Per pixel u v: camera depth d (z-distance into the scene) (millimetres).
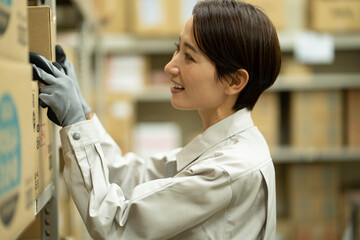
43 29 852
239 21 914
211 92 950
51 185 934
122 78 3016
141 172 1164
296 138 3062
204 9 925
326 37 3033
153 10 2893
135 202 837
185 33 946
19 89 566
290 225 3104
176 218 836
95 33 2688
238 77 949
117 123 2830
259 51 940
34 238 1237
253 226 921
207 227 891
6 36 528
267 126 3021
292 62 3055
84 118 899
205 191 838
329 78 3037
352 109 3088
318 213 3105
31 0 1119
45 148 858
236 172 863
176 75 969
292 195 3100
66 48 1151
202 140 1002
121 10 3012
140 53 3240
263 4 2906
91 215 826
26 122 602
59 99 827
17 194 557
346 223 3143
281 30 2977
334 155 3070
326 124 3072
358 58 3504
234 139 973
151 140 3033
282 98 3338
